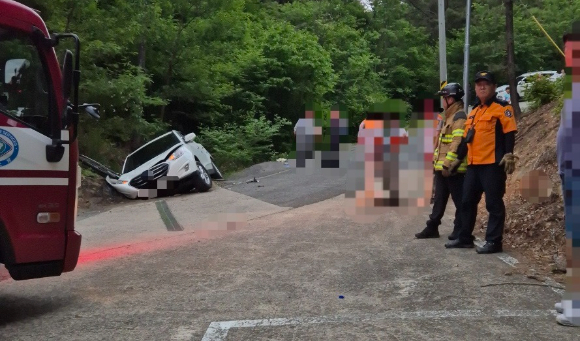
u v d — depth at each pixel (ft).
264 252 23.98
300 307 16.83
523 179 27.66
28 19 16.28
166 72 63.72
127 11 54.60
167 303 17.53
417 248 23.90
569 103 14.29
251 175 54.54
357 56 103.50
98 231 31.04
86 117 48.75
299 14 104.83
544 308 16.14
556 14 108.06
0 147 15.64
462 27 129.18
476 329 14.62
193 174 44.04
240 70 71.97
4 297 18.69
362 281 19.38
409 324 15.12
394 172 33.94
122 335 14.85
